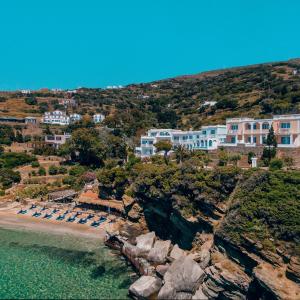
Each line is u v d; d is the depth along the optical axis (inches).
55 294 2034.9
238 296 2034.9
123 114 7529.5
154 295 2041.1
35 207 3890.3
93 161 5231.3
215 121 5447.8
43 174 4990.2
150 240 2689.5
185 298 2043.6
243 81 7706.7
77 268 2415.1
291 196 2033.7
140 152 4963.1
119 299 2001.7
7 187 4564.5
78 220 3489.2
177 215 2655.0
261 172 2235.5
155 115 7377.0
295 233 1888.5
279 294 1807.3
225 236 2133.4
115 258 2613.2
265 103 5290.4
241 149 3516.2
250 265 2038.6
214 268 2074.3
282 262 1899.6
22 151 6028.5
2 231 3213.6
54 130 7667.3
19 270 2364.7
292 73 7386.8
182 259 2177.7
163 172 2778.1
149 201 2942.9
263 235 1987.0
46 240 2979.8
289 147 3159.5
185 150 3745.1
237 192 2295.8
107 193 3681.1
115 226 3248.0
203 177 2497.5
